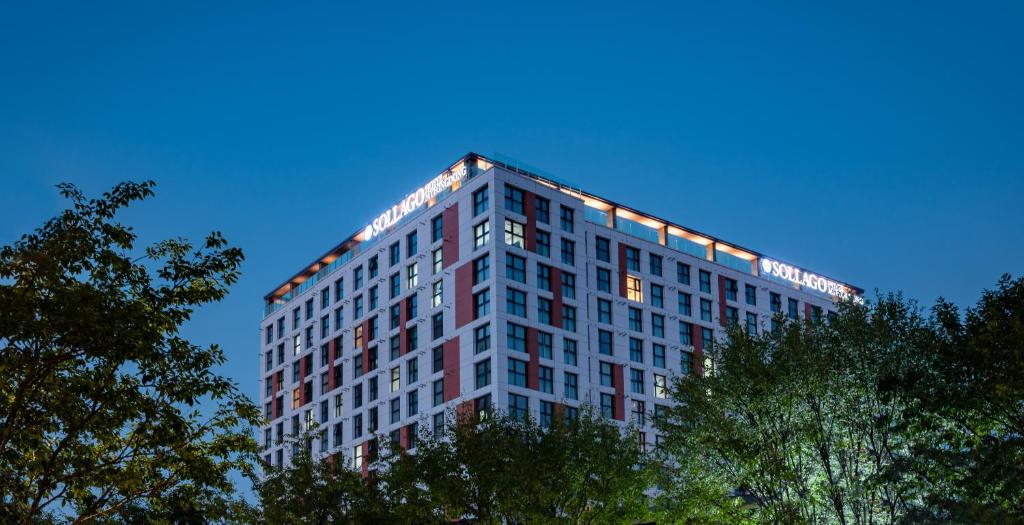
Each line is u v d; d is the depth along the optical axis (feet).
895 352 145.48
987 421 120.78
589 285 339.36
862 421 147.54
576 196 356.18
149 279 93.30
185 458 94.79
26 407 88.69
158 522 109.50
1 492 89.35
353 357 370.32
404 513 182.60
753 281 393.09
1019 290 121.19
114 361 89.45
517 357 309.63
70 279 89.10
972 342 116.88
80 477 91.97
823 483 148.77
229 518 109.70
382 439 214.90
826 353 152.56
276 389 412.77
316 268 416.26
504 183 327.06
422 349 335.47
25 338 84.02
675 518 157.99
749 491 154.51
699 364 172.96
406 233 357.41
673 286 363.76
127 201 92.58
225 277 96.53
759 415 153.58
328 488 199.93
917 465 128.98
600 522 176.86
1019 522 111.86
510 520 180.45
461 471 185.57
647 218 372.58
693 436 157.17
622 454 182.60
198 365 94.58
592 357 331.16
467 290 322.14
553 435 189.16
